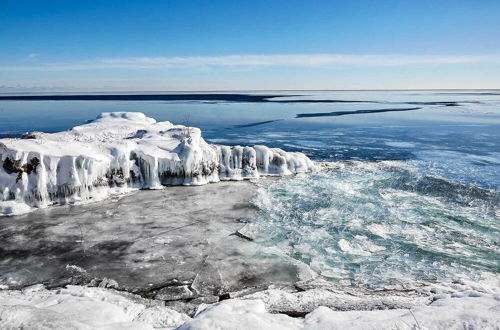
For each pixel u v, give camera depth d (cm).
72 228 1127
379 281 849
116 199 1405
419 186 1600
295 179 1723
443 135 3278
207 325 522
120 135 1966
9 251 971
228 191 1530
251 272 888
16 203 1252
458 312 552
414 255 981
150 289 809
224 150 1753
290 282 845
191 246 1022
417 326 512
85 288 789
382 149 2600
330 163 2055
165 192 1508
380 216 1259
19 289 795
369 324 525
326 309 632
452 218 1239
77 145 1468
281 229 1150
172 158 1595
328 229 1152
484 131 3512
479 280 848
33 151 1304
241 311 631
